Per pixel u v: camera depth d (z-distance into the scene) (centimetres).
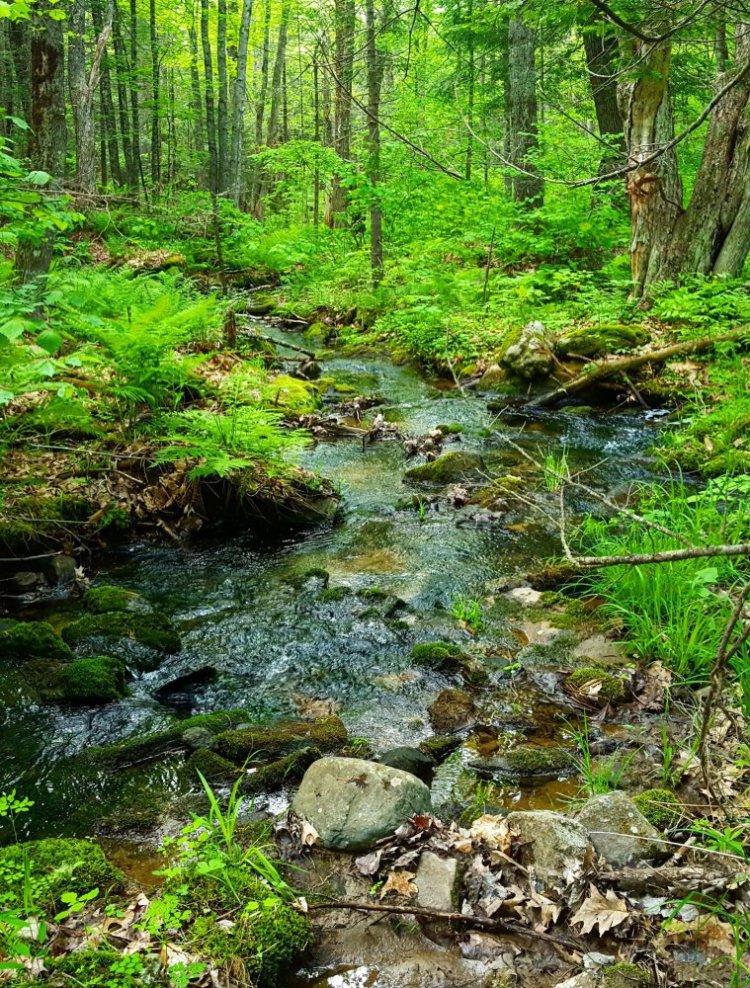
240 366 972
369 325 1469
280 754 364
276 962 244
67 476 630
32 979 225
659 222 1158
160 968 233
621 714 395
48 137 783
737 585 461
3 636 442
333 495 687
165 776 351
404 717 399
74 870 275
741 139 1087
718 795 301
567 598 516
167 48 2539
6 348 490
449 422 946
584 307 1208
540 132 1479
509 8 663
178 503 638
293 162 2044
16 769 355
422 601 523
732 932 251
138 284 770
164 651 461
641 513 611
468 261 1631
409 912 265
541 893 272
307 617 504
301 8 2239
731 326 1003
